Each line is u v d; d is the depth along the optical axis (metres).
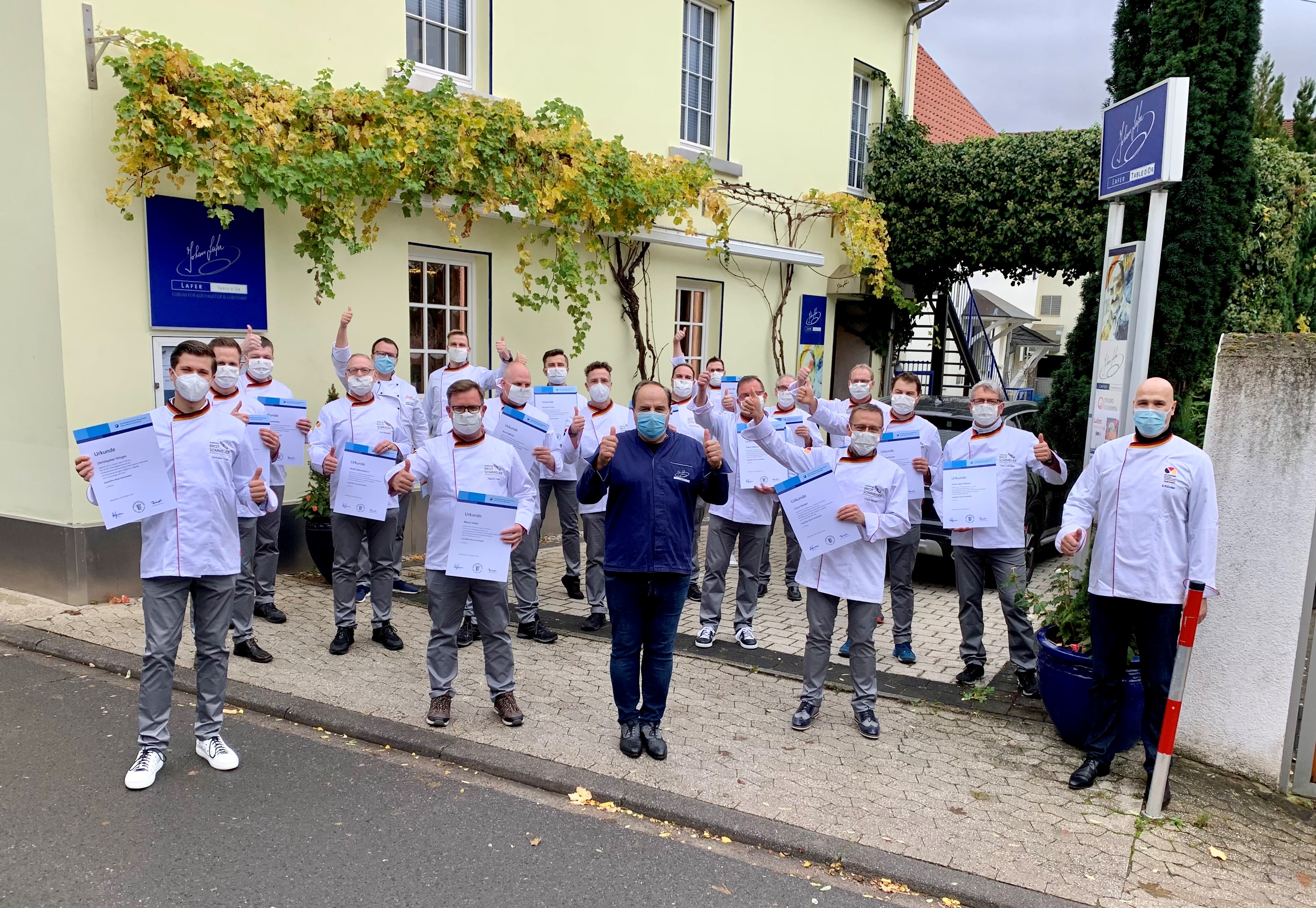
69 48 6.00
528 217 8.43
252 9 6.93
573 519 7.39
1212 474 4.07
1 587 6.74
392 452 5.68
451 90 7.81
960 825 3.97
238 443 4.24
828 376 13.84
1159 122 5.23
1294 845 3.94
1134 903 3.45
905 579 6.14
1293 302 12.32
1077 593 5.04
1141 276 5.46
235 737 4.66
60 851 3.53
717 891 3.50
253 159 6.48
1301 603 4.36
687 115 11.12
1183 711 4.76
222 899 3.26
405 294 8.28
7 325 6.43
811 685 4.97
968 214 12.53
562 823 3.95
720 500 4.50
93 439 3.86
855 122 13.82
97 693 5.11
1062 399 9.45
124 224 6.37
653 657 4.53
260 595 6.41
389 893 3.35
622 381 10.45
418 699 5.15
